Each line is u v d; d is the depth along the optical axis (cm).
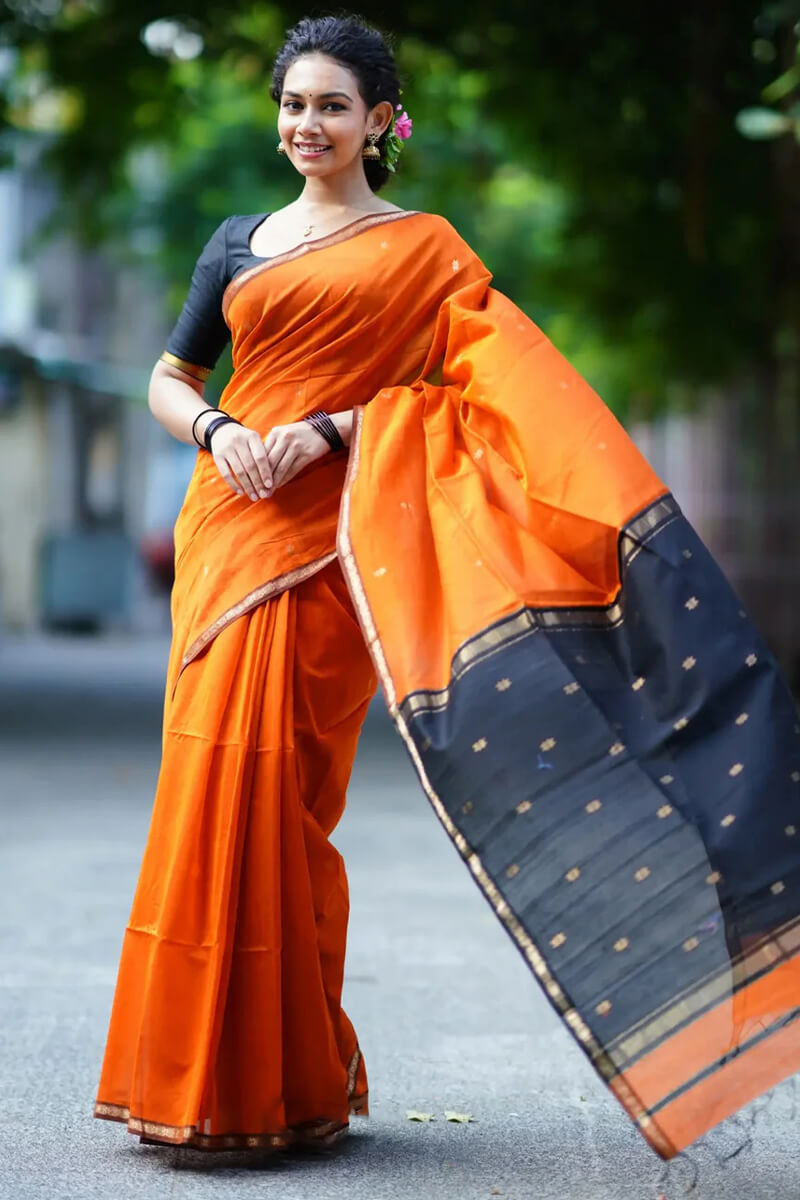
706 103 1811
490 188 2511
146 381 3812
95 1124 511
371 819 1173
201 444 491
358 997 686
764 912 421
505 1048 609
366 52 489
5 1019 642
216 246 503
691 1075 411
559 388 465
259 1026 467
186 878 466
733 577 2588
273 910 468
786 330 2262
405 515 466
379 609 456
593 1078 570
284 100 491
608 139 1983
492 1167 474
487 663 440
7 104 2030
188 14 1870
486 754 434
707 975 416
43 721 1806
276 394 488
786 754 432
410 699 444
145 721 1817
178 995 465
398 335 487
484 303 488
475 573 451
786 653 2430
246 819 470
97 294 4153
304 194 499
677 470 3173
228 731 471
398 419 478
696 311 2234
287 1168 471
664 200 2078
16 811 1190
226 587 480
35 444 3556
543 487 457
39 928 814
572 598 450
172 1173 464
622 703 443
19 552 3553
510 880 428
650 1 1803
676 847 423
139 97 1991
